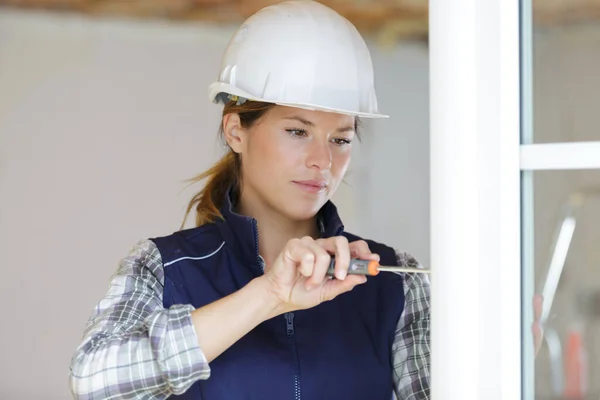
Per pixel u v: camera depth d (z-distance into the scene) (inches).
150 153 206.4
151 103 206.2
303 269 46.3
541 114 35.3
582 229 35.3
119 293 57.1
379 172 231.1
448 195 35.3
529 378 35.8
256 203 63.6
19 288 194.7
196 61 209.0
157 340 47.9
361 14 215.8
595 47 35.4
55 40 198.2
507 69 34.8
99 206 201.3
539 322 35.7
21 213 196.1
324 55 57.7
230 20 207.3
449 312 35.5
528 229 35.5
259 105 58.2
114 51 202.7
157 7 200.5
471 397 35.4
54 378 192.7
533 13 35.2
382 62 229.6
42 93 197.9
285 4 60.5
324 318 60.6
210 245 62.6
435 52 35.4
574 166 33.5
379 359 61.2
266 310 48.7
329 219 63.9
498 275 35.0
